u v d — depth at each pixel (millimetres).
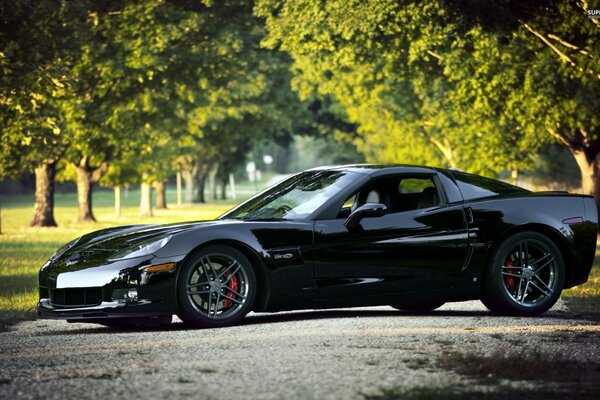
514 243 12391
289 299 11414
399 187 12164
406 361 8695
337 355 9062
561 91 30594
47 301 11414
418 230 11969
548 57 29094
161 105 46469
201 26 39656
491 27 25422
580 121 30641
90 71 36500
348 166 12617
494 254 12312
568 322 11805
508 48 29422
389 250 11805
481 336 10406
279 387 7555
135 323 11602
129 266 10891
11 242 33438
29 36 25438
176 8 39969
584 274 12773
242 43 41219
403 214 11977
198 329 11086
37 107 24031
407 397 7059
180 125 51312
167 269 10914
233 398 7156
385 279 11828
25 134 24141
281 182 12719
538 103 29844
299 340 10031
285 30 33500
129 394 7324
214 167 98562
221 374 8117
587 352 9359
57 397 7234
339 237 11594
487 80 31016
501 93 31109
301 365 8531
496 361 8359
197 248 11047
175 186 181750
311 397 7172
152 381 7836
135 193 143125
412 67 35094
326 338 10180
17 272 21000
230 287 11266
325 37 31328
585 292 16109
